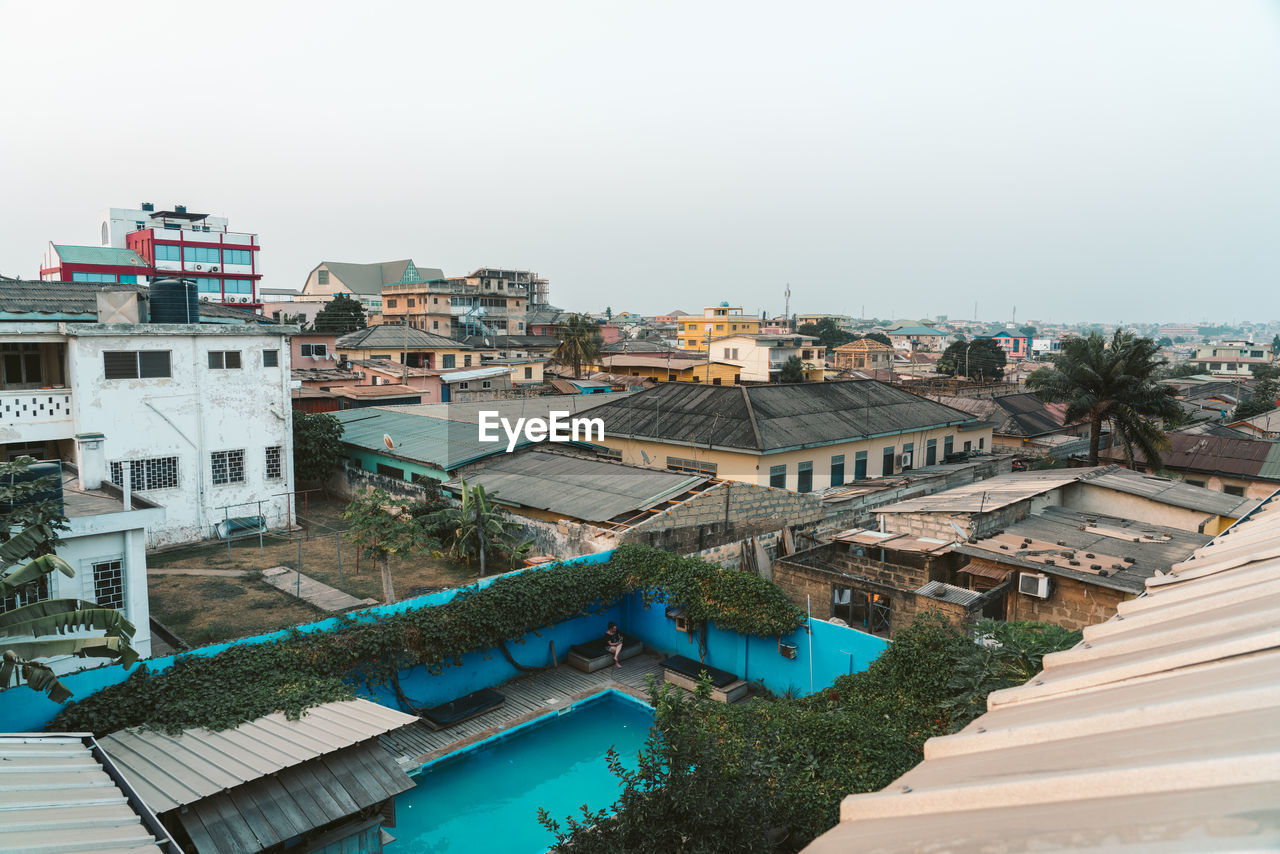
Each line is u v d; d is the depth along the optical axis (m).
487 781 16.14
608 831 9.34
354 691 16.45
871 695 14.66
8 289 27.73
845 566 22.48
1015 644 12.70
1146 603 5.57
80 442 19.92
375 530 21.08
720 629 20.16
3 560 12.87
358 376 50.25
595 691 19.47
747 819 9.21
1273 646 3.54
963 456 39.19
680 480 25.58
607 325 128.88
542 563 21.75
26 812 8.43
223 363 26.80
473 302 95.62
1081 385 36.44
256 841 10.98
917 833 2.68
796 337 93.38
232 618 19.55
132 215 75.69
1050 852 2.20
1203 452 38.69
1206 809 2.12
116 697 13.14
